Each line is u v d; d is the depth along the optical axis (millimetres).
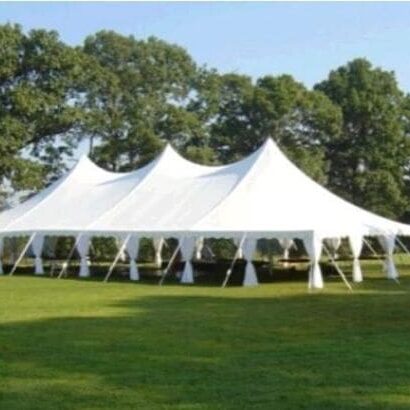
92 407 8547
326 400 8680
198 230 23422
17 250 36562
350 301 18531
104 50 53250
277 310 16922
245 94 55031
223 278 26281
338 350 11656
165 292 21484
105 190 29781
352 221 24000
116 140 51250
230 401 8672
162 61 54031
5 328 14500
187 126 51938
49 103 43938
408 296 19609
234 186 25281
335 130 54188
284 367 10430
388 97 56344
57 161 48062
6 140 42844
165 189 27734
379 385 9328
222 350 11883
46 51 44438
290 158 51812
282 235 22547
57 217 29000
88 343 12664
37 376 10125
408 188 55188
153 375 10062
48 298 20016
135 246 26266
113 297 20172
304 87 55406
